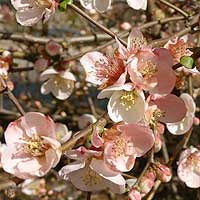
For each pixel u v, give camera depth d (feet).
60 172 1.54
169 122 1.61
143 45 1.60
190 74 2.19
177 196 3.66
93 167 1.52
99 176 1.62
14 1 1.93
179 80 1.80
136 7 1.95
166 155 2.85
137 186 1.76
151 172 1.79
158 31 2.66
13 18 4.11
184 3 2.89
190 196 3.67
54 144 1.49
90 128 1.52
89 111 3.69
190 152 2.08
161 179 1.78
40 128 1.54
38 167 1.51
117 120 1.53
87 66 1.63
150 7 2.70
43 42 2.75
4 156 1.52
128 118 1.54
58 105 3.54
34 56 2.72
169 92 1.54
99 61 1.62
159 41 1.75
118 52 1.58
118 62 1.57
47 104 3.95
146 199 1.91
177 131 1.89
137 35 1.61
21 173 1.50
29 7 1.93
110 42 2.14
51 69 2.50
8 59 2.25
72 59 2.45
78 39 2.79
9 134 1.53
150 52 1.54
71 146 1.50
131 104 1.55
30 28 3.61
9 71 2.29
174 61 1.68
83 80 3.51
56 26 4.15
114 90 1.53
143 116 1.54
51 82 2.63
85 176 1.63
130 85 1.52
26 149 1.52
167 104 1.61
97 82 1.61
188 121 1.89
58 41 2.72
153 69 1.55
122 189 1.62
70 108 3.68
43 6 1.91
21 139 1.53
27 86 4.07
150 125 1.64
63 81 2.62
